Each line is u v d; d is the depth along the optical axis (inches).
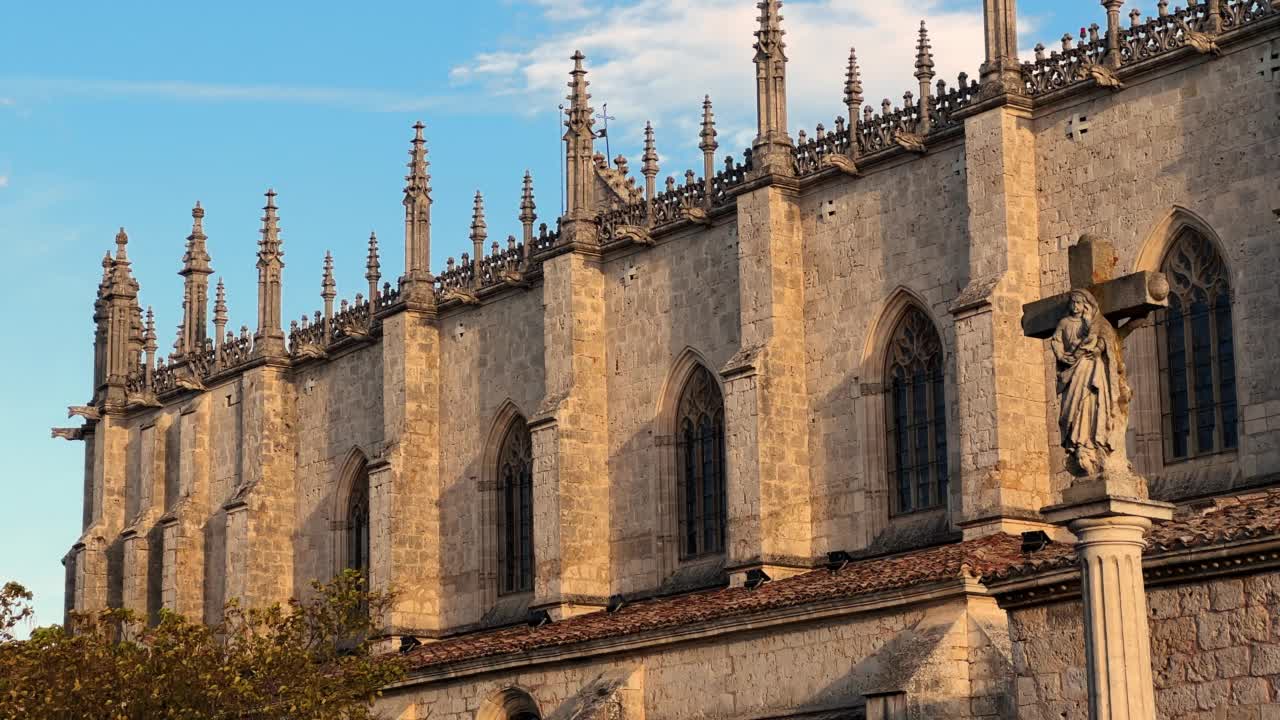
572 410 3176.7
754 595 2659.9
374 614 3412.9
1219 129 2459.4
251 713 2691.9
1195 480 2429.9
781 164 2940.5
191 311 4249.5
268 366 3855.8
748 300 2940.5
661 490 3110.2
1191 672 1784.0
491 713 2935.5
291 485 3850.9
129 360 4414.4
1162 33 2527.1
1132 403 2496.3
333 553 3732.8
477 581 3417.8
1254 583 1752.0
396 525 3462.1
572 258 3221.0
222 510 3996.1
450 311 3545.8
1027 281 2615.7
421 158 3575.3
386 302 3629.4
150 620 4131.4
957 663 2255.2
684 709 2618.1
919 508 2778.1
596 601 3147.1
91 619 2847.0
